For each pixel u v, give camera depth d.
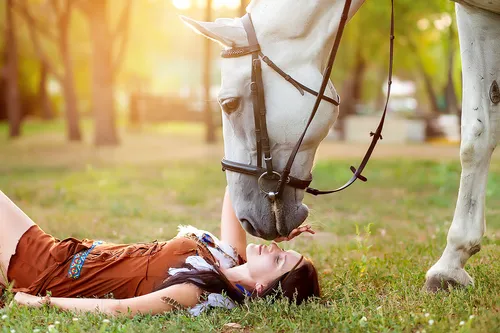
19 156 19.06
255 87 3.82
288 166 3.83
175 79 66.19
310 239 6.88
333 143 26.00
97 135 23.58
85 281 4.13
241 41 3.88
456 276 4.40
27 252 4.25
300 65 3.89
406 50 28.12
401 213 8.73
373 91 43.44
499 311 3.83
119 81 40.44
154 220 8.00
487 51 4.36
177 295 3.98
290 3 3.91
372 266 5.30
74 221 7.56
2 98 42.16
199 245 4.29
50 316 3.81
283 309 3.98
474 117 4.39
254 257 4.29
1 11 31.55
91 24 23.05
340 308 3.98
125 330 3.55
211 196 10.52
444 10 18.41
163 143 25.25
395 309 3.99
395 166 15.85
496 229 7.42
